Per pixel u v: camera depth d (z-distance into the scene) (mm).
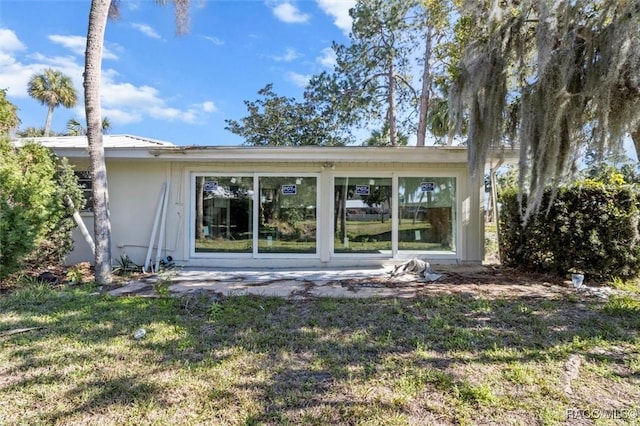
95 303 4629
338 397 2494
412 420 2244
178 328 3758
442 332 3662
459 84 6109
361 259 7793
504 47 5496
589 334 3578
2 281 5680
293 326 3852
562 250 6082
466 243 7750
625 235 5699
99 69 5922
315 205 7855
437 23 8789
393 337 3537
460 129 6371
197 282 6051
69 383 2672
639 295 5090
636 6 4219
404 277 6367
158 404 2410
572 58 4762
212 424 2203
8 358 3070
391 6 12859
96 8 5816
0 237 5129
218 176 7840
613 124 4680
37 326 3811
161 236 7543
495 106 5602
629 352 3184
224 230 7848
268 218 7871
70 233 7027
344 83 15250
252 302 4703
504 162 7402
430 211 7840
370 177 7828
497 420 2244
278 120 18859
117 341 3432
